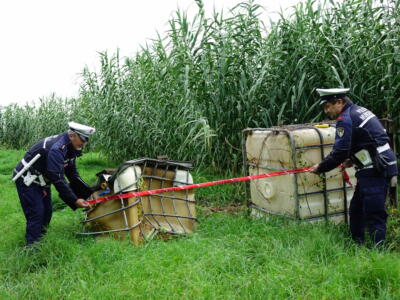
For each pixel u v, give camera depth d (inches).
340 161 138.6
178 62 243.1
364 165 135.8
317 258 122.8
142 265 125.8
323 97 141.8
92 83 395.5
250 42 238.2
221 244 141.6
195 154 258.4
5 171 382.0
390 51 204.7
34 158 155.3
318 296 99.7
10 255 147.5
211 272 118.4
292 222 158.4
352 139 136.1
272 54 221.8
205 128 209.3
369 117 135.1
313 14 223.5
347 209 163.8
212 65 233.9
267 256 126.1
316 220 160.1
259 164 178.2
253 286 106.9
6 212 221.6
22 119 714.2
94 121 396.8
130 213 156.2
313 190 158.4
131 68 349.7
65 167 170.4
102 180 175.9
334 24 225.5
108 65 367.9
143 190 164.9
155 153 313.7
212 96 235.0
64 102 573.6
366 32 210.5
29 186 159.0
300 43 218.2
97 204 167.9
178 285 110.9
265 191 175.2
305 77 215.3
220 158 245.0
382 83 206.8
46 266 138.1
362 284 105.4
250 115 225.1
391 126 171.3
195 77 234.2
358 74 211.3
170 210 171.3
